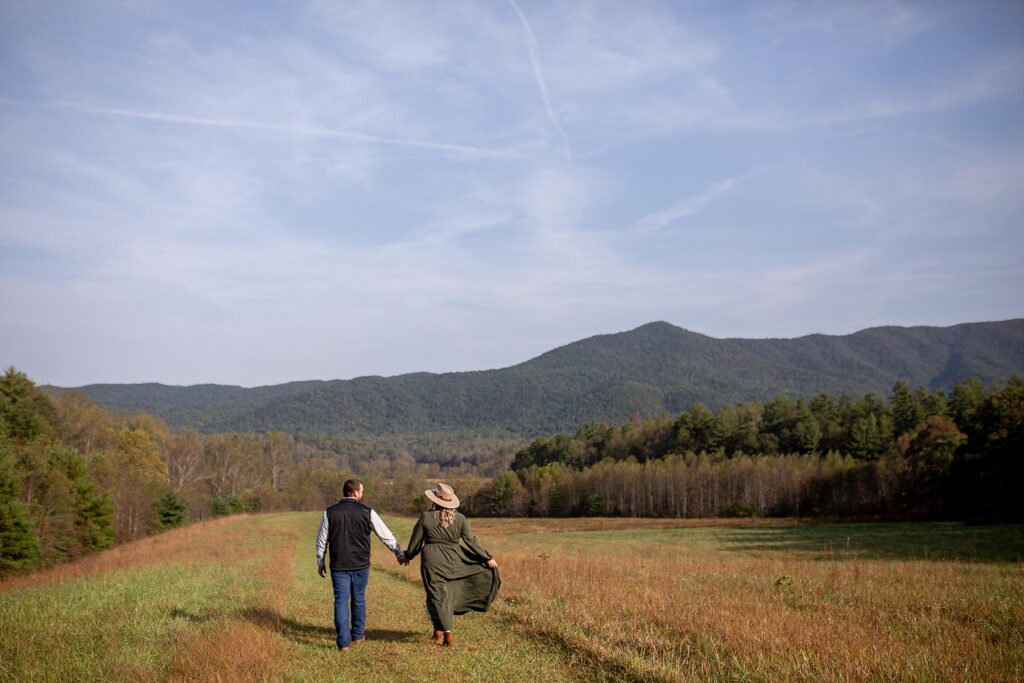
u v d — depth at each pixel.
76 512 44.56
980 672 6.99
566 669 7.27
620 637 8.66
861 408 117.19
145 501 64.12
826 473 82.94
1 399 53.75
